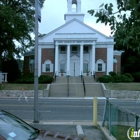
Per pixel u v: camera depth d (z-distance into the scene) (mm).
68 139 4766
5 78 40406
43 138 4641
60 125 11406
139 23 4234
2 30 33781
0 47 37125
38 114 12398
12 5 41250
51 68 46688
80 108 18172
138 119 6246
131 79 41625
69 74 45312
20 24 35219
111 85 33406
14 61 48844
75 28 46781
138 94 29312
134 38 4414
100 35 46594
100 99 27391
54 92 31328
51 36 46969
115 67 49969
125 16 4410
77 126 10852
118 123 8242
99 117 14164
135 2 3699
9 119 5195
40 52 46906
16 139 4508
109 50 46656
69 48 45312
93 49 45188
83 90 32188
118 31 4562
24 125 5215
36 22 12367
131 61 56625
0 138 4363
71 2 51344
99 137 9312
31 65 51469
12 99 25844
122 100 26531
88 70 46344
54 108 18047
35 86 12188
